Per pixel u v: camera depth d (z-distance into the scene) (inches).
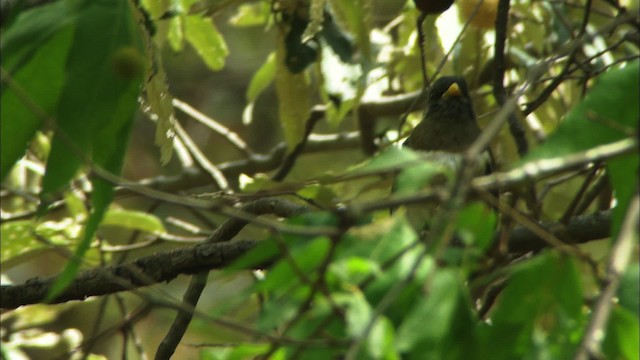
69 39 238.2
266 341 198.1
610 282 174.6
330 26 382.6
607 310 171.9
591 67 392.5
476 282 206.1
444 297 191.8
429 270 190.5
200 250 314.7
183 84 732.0
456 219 191.0
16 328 437.4
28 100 216.5
